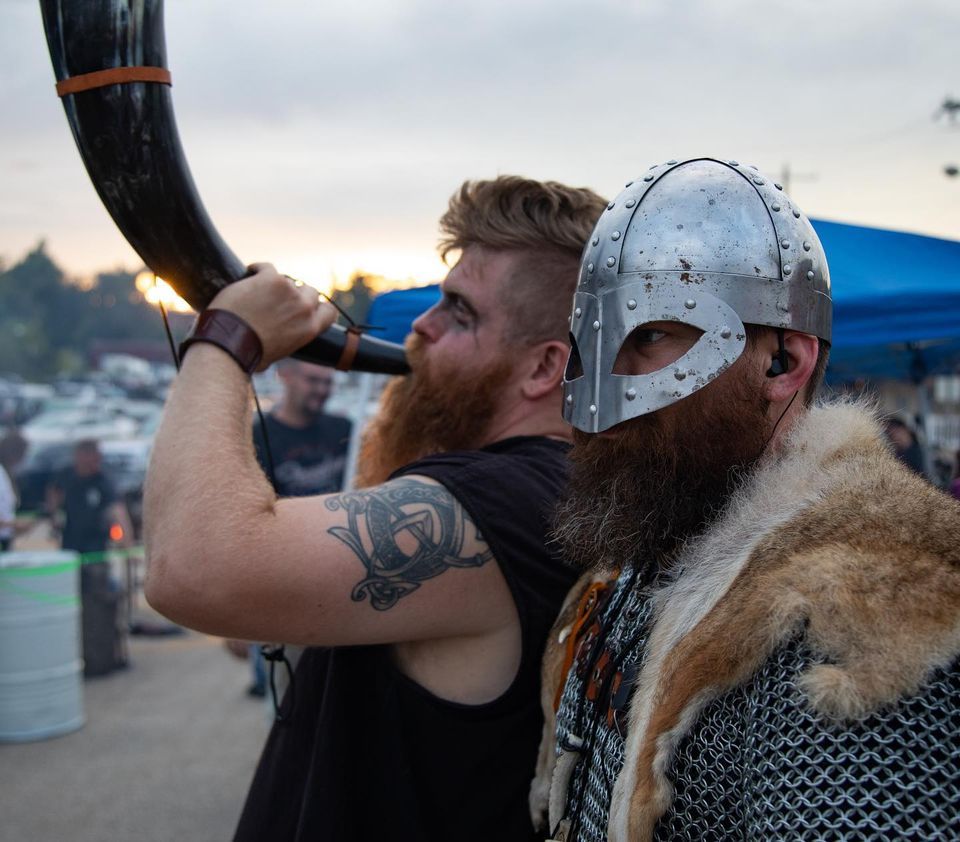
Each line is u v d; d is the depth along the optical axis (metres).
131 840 3.72
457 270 1.59
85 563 6.12
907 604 0.78
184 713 5.36
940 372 5.16
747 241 1.01
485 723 1.31
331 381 4.40
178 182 1.33
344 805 1.33
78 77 1.27
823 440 0.97
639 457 1.04
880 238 3.27
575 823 1.10
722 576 0.93
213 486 1.21
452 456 1.40
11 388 23.52
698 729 0.88
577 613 1.25
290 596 1.19
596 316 1.08
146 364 40.66
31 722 4.88
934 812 0.73
